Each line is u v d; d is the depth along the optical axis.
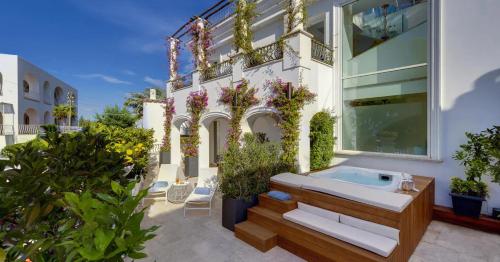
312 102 6.38
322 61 6.84
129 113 14.20
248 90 7.17
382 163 6.27
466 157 4.80
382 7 6.46
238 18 7.68
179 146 11.61
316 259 3.38
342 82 7.22
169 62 11.54
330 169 6.27
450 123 5.29
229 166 4.70
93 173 2.03
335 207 3.74
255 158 4.86
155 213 5.41
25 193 1.56
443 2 5.36
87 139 2.26
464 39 5.11
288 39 6.19
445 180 5.32
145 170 8.63
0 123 20.89
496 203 4.70
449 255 3.66
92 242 1.23
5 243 1.54
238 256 3.63
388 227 3.14
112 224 1.34
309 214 3.94
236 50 7.79
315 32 8.81
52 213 1.76
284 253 3.71
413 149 5.88
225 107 8.12
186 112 10.35
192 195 5.53
